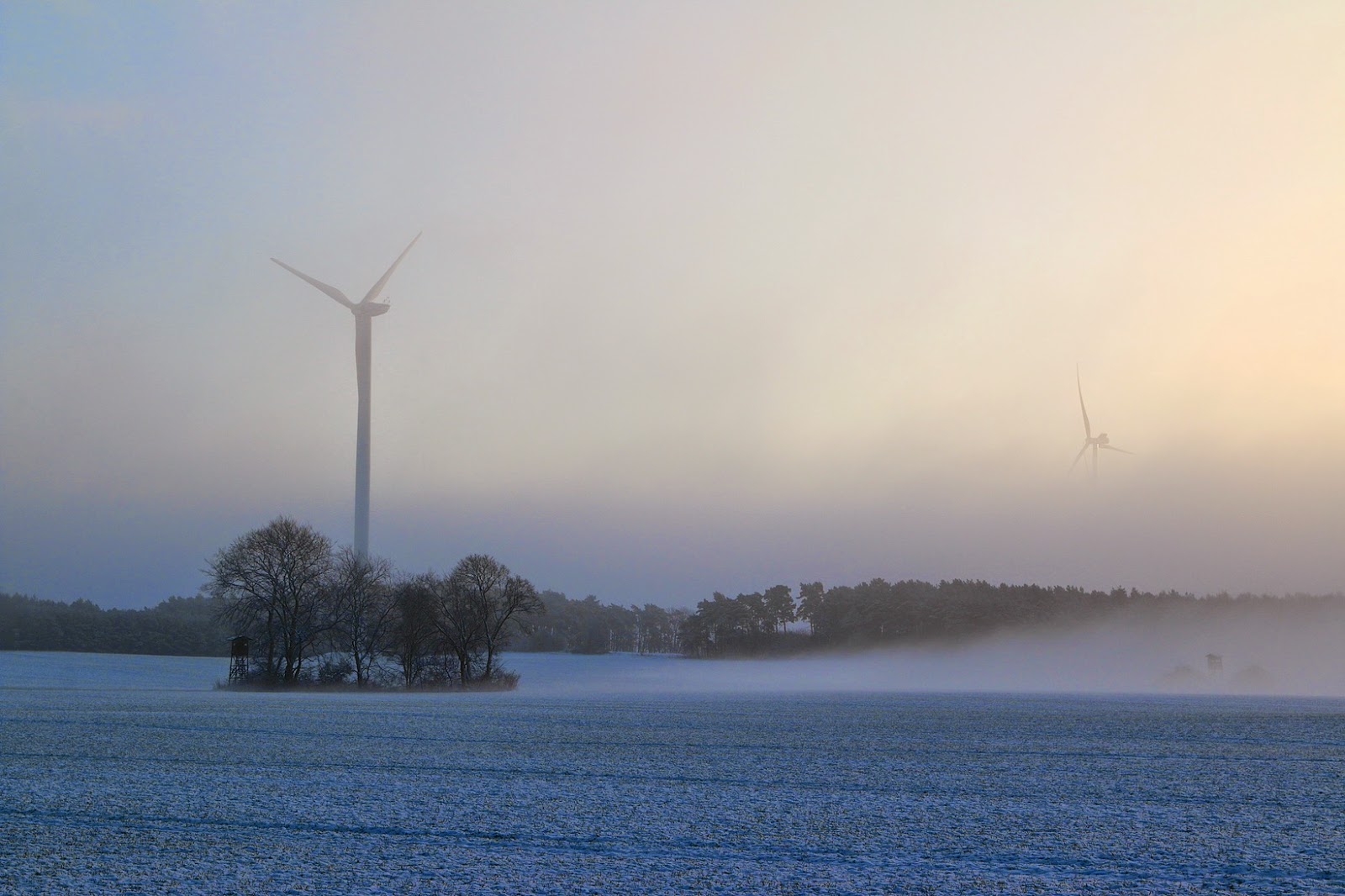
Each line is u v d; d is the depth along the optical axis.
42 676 127.19
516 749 31.61
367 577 109.00
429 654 109.38
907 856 15.39
